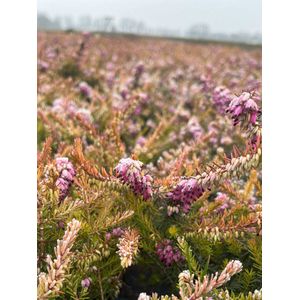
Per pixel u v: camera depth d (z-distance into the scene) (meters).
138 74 0.65
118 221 0.27
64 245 0.22
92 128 0.35
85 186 0.27
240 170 0.26
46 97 0.53
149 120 0.52
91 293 0.27
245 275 0.26
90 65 0.74
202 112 0.52
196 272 0.25
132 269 0.30
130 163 0.27
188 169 0.31
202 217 0.29
